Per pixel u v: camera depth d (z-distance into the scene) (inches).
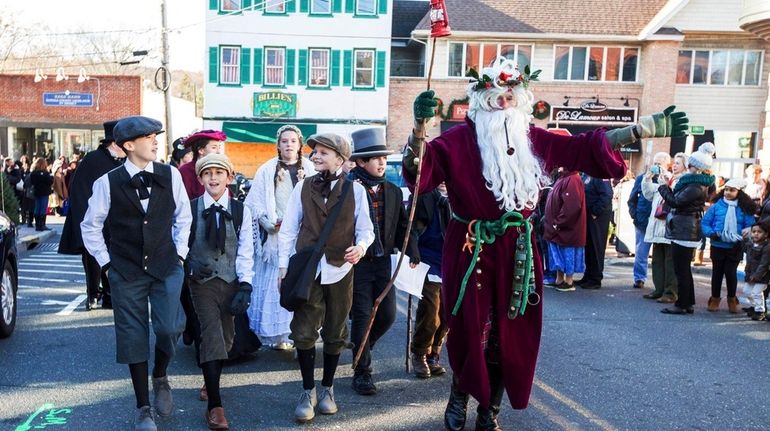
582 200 347.3
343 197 161.2
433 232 198.2
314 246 158.2
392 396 186.1
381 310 191.0
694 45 1015.6
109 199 150.8
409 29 1157.7
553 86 1014.4
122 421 164.1
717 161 1024.2
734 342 251.3
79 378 195.8
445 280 152.3
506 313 148.3
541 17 1029.2
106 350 224.7
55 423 162.1
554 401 184.7
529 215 149.3
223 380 196.4
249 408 174.2
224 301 163.2
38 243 582.2
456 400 159.9
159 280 153.5
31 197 654.5
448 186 149.3
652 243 343.9
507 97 145.9
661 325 277.6
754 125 1024.2
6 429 158.1
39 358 215.0
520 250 146.3
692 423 170.1
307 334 163.5
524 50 1019.9
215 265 161.9
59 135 1139.9
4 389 185.5
